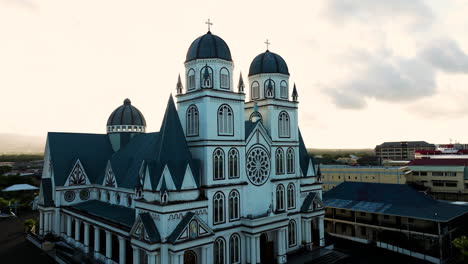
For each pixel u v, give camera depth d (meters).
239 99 49.91
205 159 45.34
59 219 66.56
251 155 51.38
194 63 48.12
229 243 47.31
